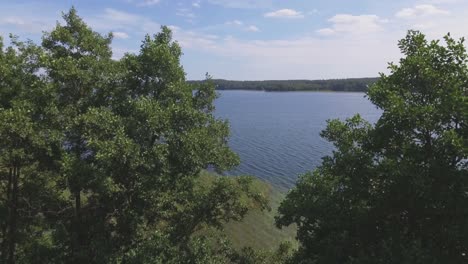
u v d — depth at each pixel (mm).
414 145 13055
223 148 19234
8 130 14836
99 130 15523
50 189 18672
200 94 19859
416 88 13688
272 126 113125
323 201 14961
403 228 13609
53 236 16609
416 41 13844
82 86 17344
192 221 17672
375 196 14023
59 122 16391
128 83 18219
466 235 11516
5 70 16531
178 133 17078
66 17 17719
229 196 17578
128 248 17391
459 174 11969
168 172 16516
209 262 17344
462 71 13062
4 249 18531
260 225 37594
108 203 17312
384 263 11961
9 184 18438
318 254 14758
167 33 19688
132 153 15203
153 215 18109
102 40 18531
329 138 16672
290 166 62156
